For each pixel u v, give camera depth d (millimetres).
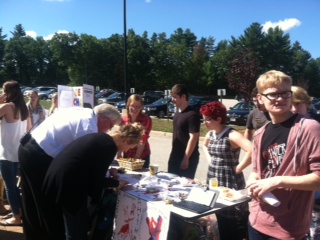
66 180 2490
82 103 4871
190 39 84562
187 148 3756
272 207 1937
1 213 4230
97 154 2551
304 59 75375
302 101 2770
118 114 3096
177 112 4027
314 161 1788
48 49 80938
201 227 2799
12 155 3717
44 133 2795
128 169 3787
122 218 2854
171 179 3328
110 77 61469
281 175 1905
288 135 1894
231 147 3068
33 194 2723
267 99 1943
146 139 4270
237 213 2979
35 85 80500
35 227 2809
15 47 79625
